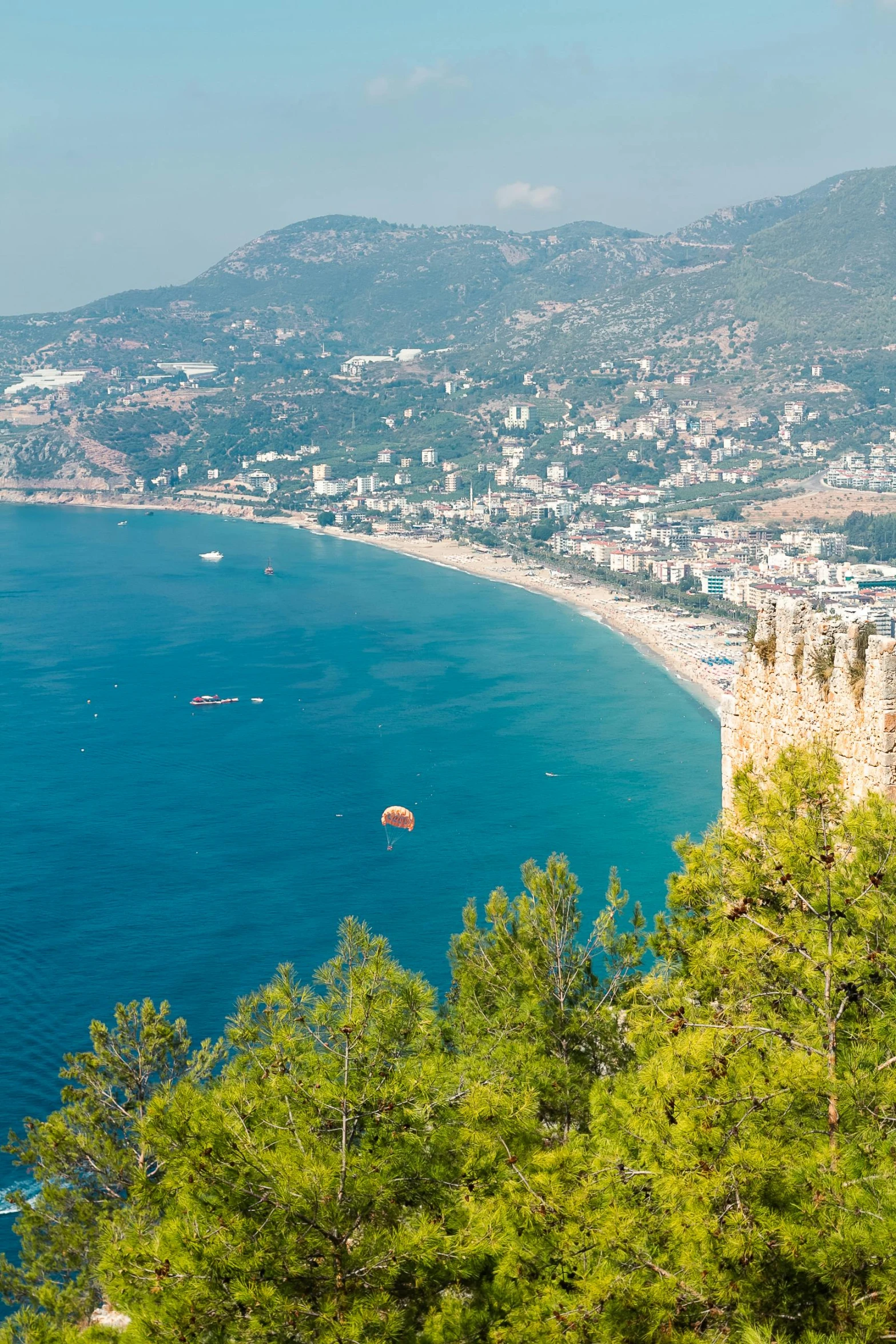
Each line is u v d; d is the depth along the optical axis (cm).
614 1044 3378
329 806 18675
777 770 2909
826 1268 2125
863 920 2538
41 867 16000
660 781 19775
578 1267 2362
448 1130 2767
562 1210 2427
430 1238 2462
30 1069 10575
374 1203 2569
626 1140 2542
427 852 16500
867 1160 2248
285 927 13900
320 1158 2558
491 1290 2478
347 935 3231
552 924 3603
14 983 12394
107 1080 4216
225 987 12325
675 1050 2488
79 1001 11969
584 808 18388
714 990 2766
